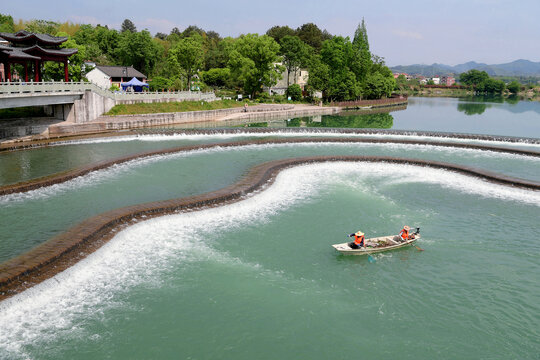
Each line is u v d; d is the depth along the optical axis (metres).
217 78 149.88
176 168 46.44
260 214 33.78
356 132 74.56
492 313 21.89
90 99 72.81
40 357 17.75
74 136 65.06
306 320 20.95
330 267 26.05
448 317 21.50
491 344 19.58
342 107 139.75
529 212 36.06
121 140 62.84
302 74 159.88
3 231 28.84
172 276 24.19
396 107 159.12
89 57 130.62
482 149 61.84
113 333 19.44
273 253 27.47
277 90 152.12
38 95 59.44
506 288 24.25
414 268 26.28
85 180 41.00
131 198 36.16
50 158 49.97
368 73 170.50
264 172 42.84
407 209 36.06
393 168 48.72
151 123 79.06
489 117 121.75
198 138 66.62
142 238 28.34
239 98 124.00
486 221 33.91
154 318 20.61
